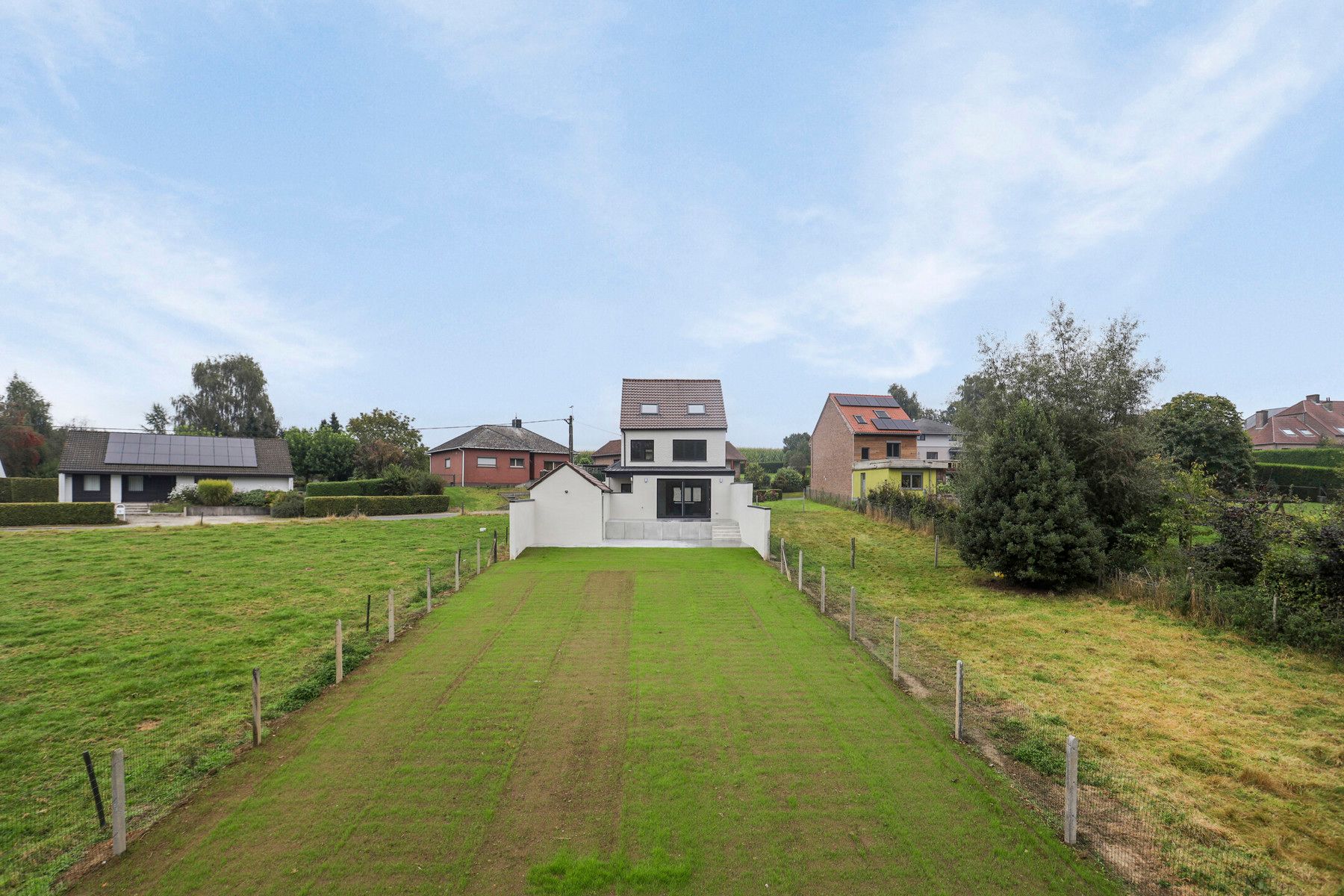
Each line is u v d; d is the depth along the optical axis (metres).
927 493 27.69
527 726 8.39
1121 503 17.61
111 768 7.19
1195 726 8.78
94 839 5.94
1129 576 16.02
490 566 19.05
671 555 21.44
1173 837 6.20
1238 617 13.31
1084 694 9.89
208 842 5.91
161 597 14.11
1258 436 54.59
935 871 5.59
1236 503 15.91
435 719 8.57
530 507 22.94
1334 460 36.78
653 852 5.80
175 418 56.53
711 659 11.07
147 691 9.27
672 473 28.72
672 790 6.85
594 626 12.91
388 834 6.05
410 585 16.02
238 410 57.72
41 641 11.22
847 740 8.08
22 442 46.91
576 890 5.30
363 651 11.22
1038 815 6.50
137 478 34.75
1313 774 7.50
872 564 20.28
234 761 7.40
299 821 6.26
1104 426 17.80
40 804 6.46
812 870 5.58
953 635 12.93
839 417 41.44
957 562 20.36
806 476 53.19
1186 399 36.31
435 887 5.33
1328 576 12.61
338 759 7.48
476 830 6.13
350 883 5.38
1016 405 18.23
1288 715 9.20
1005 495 17.25
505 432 48.91
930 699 9.51
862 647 11.89
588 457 56.81
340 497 30.48
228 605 13.78
